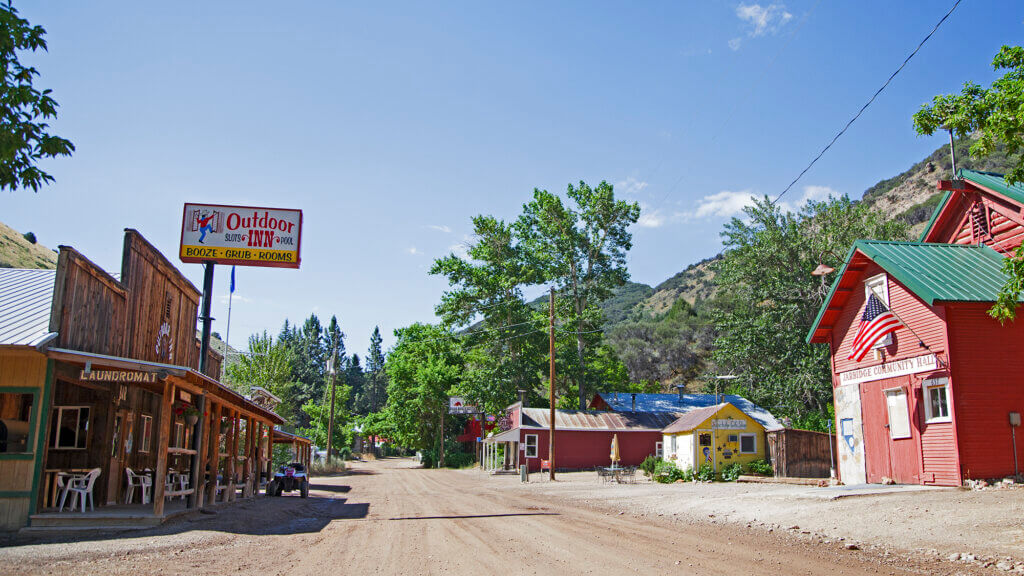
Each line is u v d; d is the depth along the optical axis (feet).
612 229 184.75
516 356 190.90
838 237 147.84
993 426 55.88
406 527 45.73
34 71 31.30
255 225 73.61
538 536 39.93
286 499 72.79
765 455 98.53
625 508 59.06
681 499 62.28
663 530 42.47
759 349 151.23
